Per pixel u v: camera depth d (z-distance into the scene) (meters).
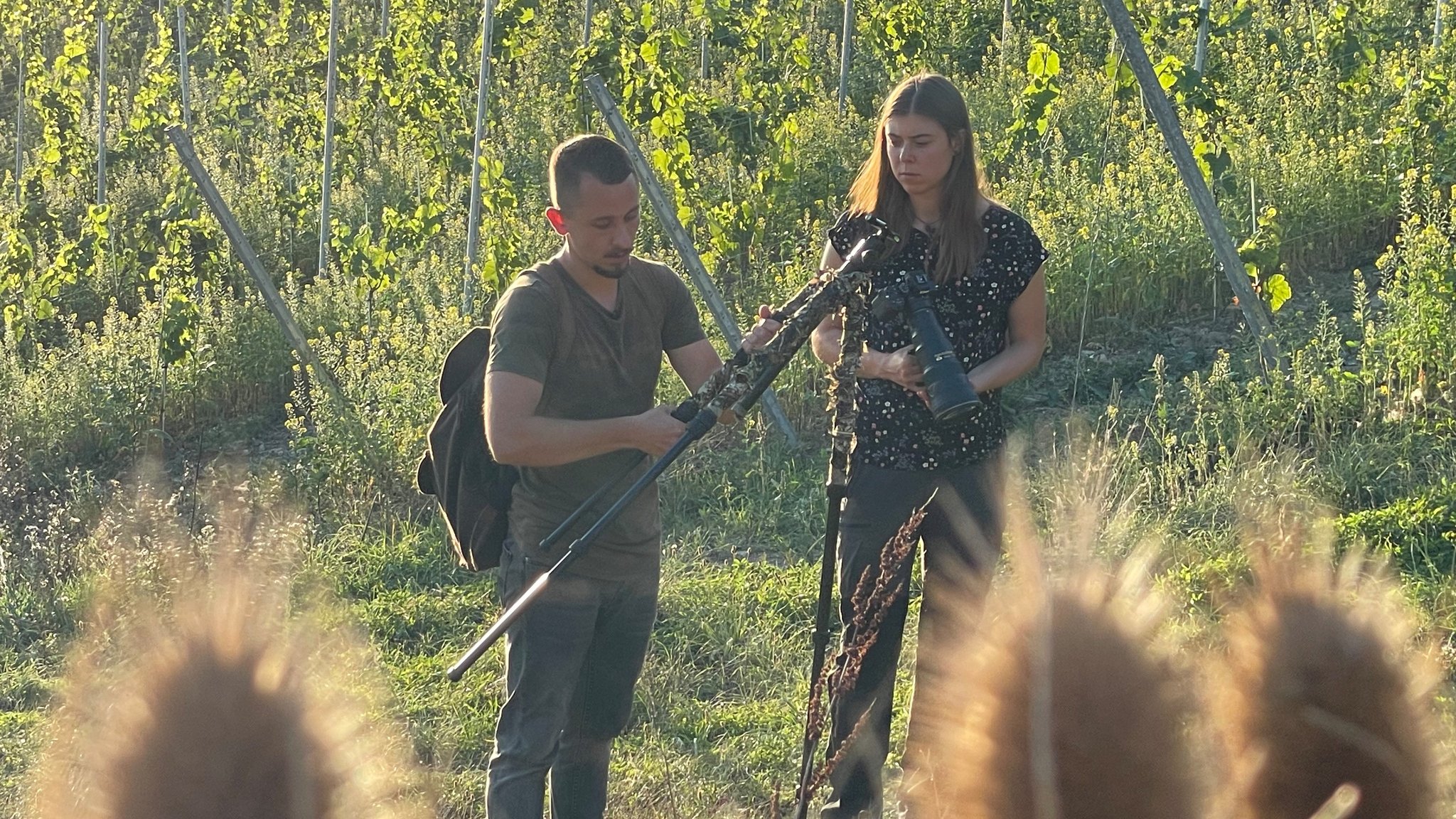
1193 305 8.57
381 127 16.52
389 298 11.26
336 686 0.36
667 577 6.20
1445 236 7.50
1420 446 6.27
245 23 18.64
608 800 4.05
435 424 3.30
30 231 13.13
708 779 4.18
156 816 0.32
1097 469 0.39
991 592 0.37
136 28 21.41
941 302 3.51
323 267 12.27
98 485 9.12
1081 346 7.98
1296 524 0.42
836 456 2.80
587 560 3.16
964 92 12.64
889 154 3.50
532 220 12.21
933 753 0.35
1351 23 11.84
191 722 0.33
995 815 0.33
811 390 8.12
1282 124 10.20
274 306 9.15
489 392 3.05
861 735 2.29
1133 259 8.42
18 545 7.56
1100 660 0.34
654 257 10.56
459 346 3.31
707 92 13.95
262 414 10.08
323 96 16.38
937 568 3.38
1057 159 9.95
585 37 13.89
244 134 17.30
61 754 0.34
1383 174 8.90
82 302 13.06
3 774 3.87
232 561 0.37
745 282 10.34
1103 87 11.94
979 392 3.39
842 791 3.37
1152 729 0.33
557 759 3.36
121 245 13.36
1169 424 6.95
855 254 2.83
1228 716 0.39
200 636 0.34
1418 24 12.66
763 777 4.07
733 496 7.27
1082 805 0.33
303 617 0.36
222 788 0.33
